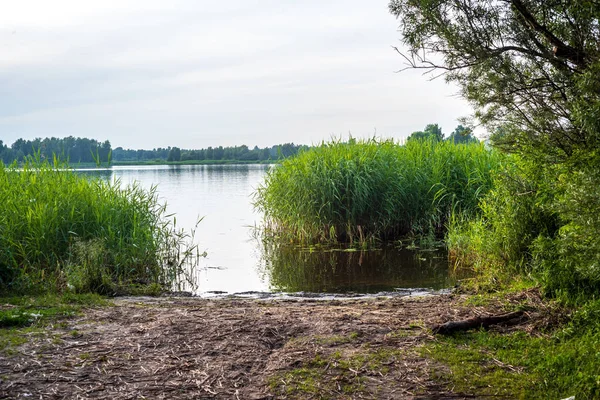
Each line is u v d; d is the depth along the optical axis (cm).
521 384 470
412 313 671
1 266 879
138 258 1077
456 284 937
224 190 3198
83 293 861
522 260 841
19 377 489
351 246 1398
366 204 1494
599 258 556
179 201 2562
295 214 1487
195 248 1406
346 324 627
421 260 1201
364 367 507
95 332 612
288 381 484
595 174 534
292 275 1093
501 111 649
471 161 1585
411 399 449
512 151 709
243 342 577
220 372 504
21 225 980
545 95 623
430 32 614
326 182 1473
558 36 602
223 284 1024
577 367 485
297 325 628
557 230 810
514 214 869
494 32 616
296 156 1655
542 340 557
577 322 578
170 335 600
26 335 599
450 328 593
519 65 621
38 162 1196
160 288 957
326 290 954
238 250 1384
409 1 617
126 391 468
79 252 950
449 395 455
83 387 473
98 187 1198
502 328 604
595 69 525
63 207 1053
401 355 532
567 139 617
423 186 1527
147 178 4356
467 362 515
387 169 1546
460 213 1434
